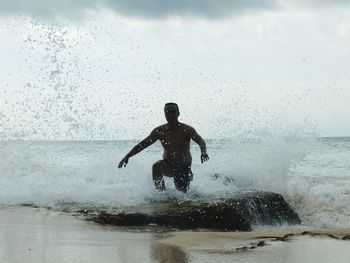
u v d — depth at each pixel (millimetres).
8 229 5281
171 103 8422
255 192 7914
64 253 3982
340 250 4297
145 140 8430
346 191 9477
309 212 8180
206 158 8195
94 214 6500
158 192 7996
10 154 10352
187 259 3848
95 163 10438
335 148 37719
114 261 3729
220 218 6531
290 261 3834
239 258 3916
